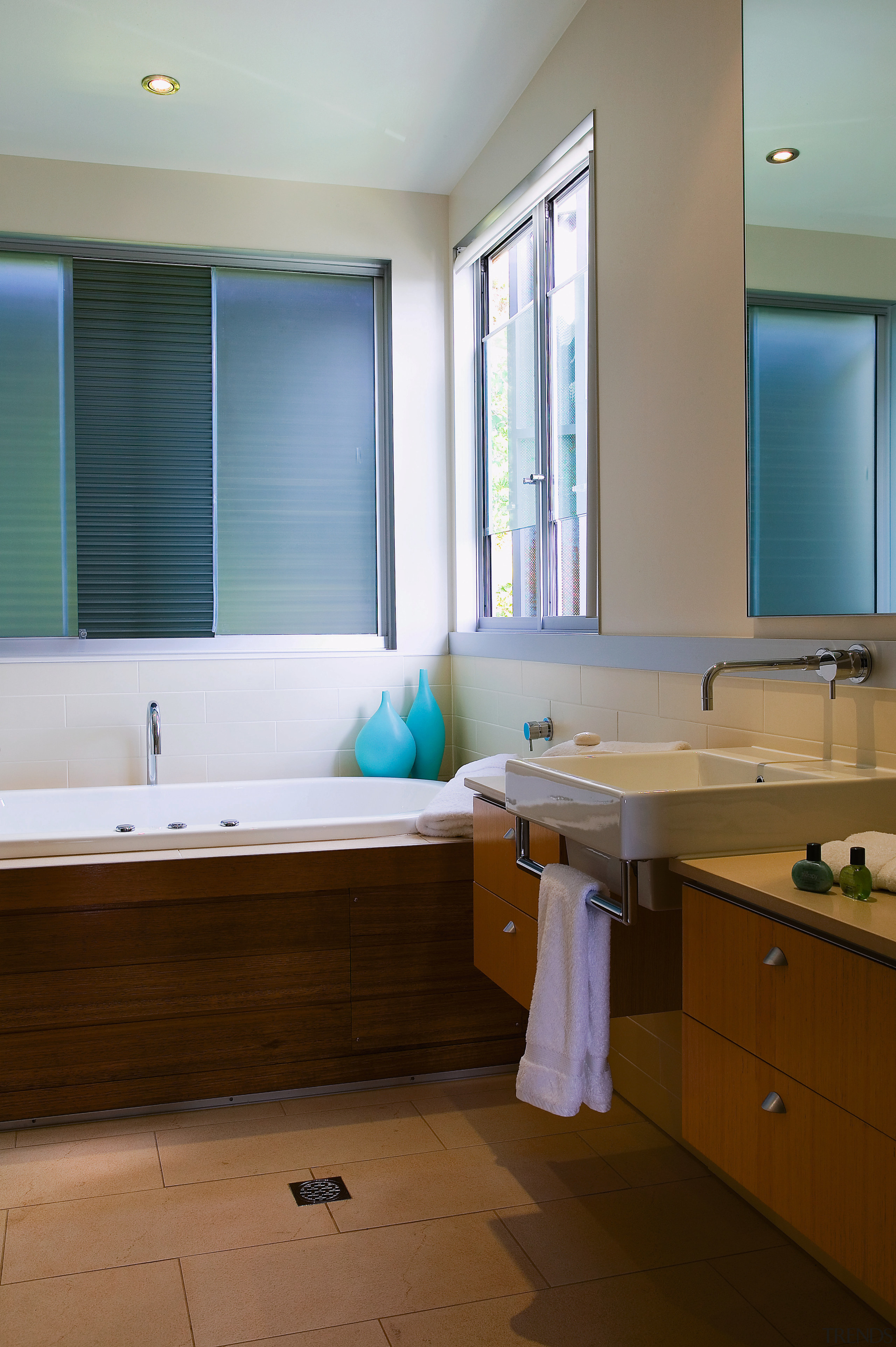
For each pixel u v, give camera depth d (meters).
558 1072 1.72
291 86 3.22
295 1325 1.67
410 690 4.09
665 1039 2.36
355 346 4.11
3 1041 2.40
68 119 3.41
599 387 2.77
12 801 3.45
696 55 2.27
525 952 2.11
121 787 3.59
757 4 2.02
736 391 2.15
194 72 3.13
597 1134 2.36
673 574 2.43
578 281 3.12
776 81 1.96
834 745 1.89
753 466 2.07
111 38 2.93
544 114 3.10
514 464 3.67
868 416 1.71
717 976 1.47
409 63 3.09
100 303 3.85
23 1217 2.00
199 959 2.49
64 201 3.70
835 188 1.79
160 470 3.92
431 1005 2.64
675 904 1.60
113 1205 2.04
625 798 1.55
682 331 2.36
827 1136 1.25
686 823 1.58
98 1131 2.38
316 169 3.82
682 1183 2.13
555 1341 1.62
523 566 3.61
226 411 3.98
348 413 4.10
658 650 2.46
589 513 2.86
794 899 1.31
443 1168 2.19
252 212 3.87
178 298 3.92
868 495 1.71
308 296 4.05
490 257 3.91
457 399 4.03
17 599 3.78
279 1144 2.30
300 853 2.54
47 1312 1.71
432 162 3.77
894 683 1.72
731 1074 1.44
